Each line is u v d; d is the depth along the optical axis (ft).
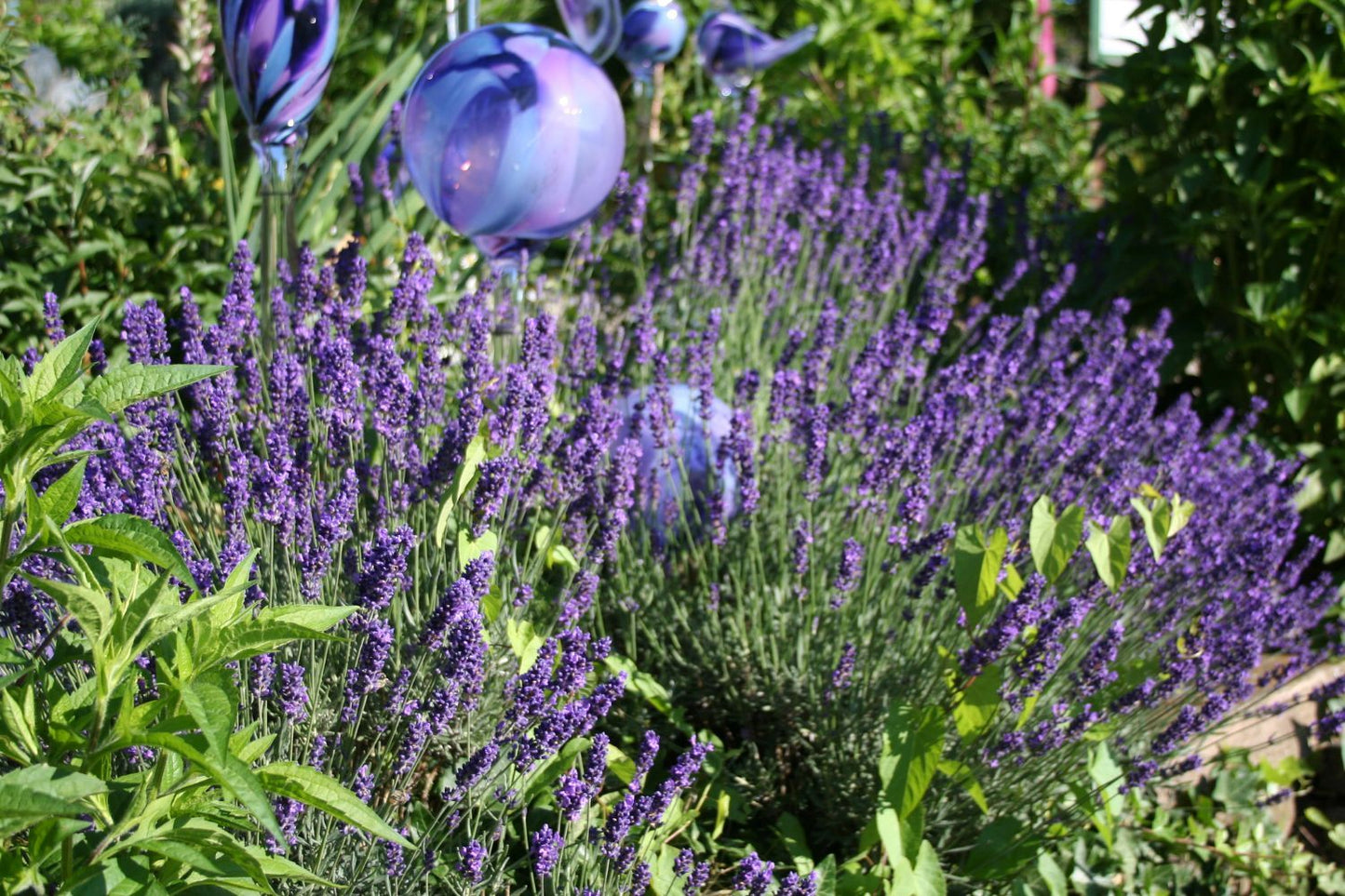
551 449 9.51
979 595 8.14
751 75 17.53
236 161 15.15
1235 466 12.73
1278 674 10.90
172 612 4.78
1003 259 17.63
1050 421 11.00
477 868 6.53
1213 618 9.52
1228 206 15.02
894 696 9.25
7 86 12.86
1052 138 21.42
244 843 6.02
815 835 9.17
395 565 6.50
